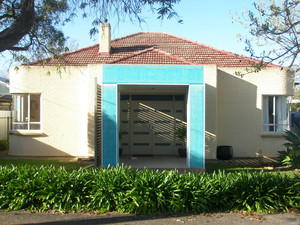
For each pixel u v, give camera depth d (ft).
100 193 22.62
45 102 49.03
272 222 20.90
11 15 30.63
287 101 51.01
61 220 20.99
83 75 48.91
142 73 37.01
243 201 23.15
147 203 22.16
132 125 50.19
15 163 41.75
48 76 49.03
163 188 22.88
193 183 23.47
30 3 24.09
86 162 43.42
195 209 22.56
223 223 20.71
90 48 55.42
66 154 48.96
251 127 49.01
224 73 49.11
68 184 23.31
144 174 24.07
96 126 35.83
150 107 50.19
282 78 49.01
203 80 36.86
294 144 34.47
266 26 20.84
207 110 46.55
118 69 36.94
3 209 22.71
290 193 23.75
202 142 36.50
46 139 49.11
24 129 49.93
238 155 48.88
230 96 49.08
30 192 22.95
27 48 30.63
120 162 41.06
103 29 50.52
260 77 49.08
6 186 23.27
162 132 50.19
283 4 21.13
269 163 43.50
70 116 49.06
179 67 36.99
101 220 21.02
